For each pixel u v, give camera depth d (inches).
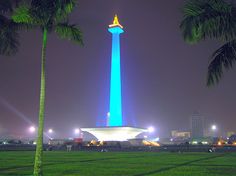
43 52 987.3
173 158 1973.4
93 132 6043.3
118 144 3946.9
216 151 3230.8
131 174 1053.8
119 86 5561.0
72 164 1469.0
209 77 984.3
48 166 1354.6
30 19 984.3
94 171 1144.2
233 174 1076.5
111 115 5708.7
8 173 1038.4
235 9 938.7
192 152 3036.4
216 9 937.5
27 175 981.2
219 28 933.8
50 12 994.1
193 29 944.3
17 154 2341.3
